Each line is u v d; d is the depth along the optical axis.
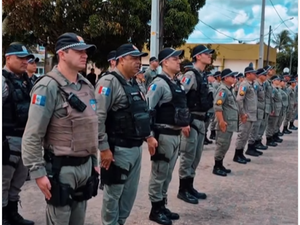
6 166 3.10
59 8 9.80
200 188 4.73
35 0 9.61
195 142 4.13
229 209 4.01
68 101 2.11
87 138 2.17
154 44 8.46
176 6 12.16
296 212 3.98
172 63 3.51
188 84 4.07
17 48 3.18
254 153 7.01
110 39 11.38
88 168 2.28
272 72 7.88
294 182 5.16
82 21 10.37
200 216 3.78
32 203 3.90
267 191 4.71
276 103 8.09
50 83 2.09
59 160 2.14
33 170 2.07
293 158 6.86
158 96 3.34
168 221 3.51
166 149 3.42
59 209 2.15
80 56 2.16
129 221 3.54
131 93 2.76
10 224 3.31
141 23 11.11
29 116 2.08
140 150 2.91
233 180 5.17
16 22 10.00
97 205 3.98
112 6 10.12
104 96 2.67
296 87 11.12
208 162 6.20
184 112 3.44
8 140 3.11
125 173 2.81
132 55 2.77
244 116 6.00
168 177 3.59
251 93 6.17
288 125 11.57
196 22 13.61
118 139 2.77
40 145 2.10
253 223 3.64
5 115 3.09
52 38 10.80
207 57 4.23
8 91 3.08
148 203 4.06
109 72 2.81
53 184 2.14
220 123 5.09
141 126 2.78
